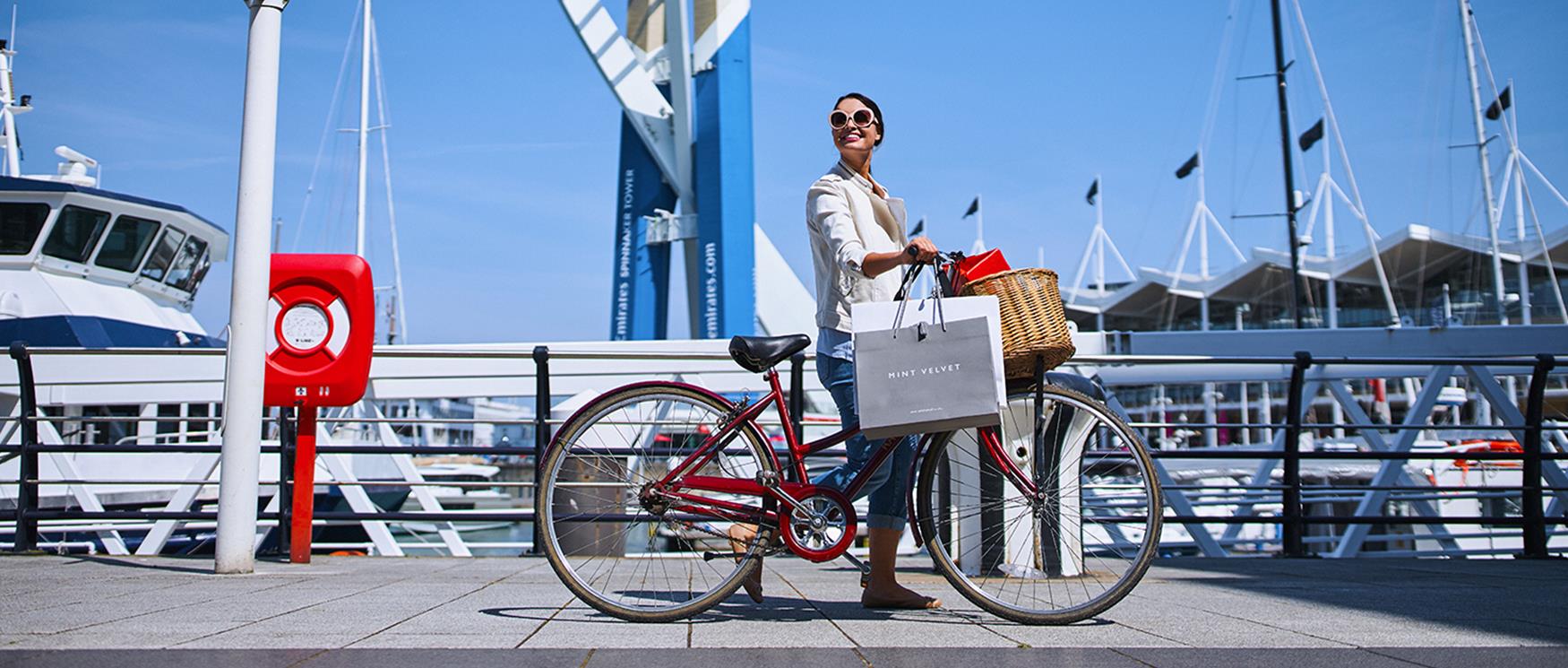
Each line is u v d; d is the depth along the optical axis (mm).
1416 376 9773
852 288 3328
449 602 3660
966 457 3445
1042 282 3096
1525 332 10875
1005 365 3119
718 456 3322
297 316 5211
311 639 2793
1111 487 3881
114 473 10367
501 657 2543
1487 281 48812
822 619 3273
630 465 3381
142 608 3436
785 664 2492
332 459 7918
